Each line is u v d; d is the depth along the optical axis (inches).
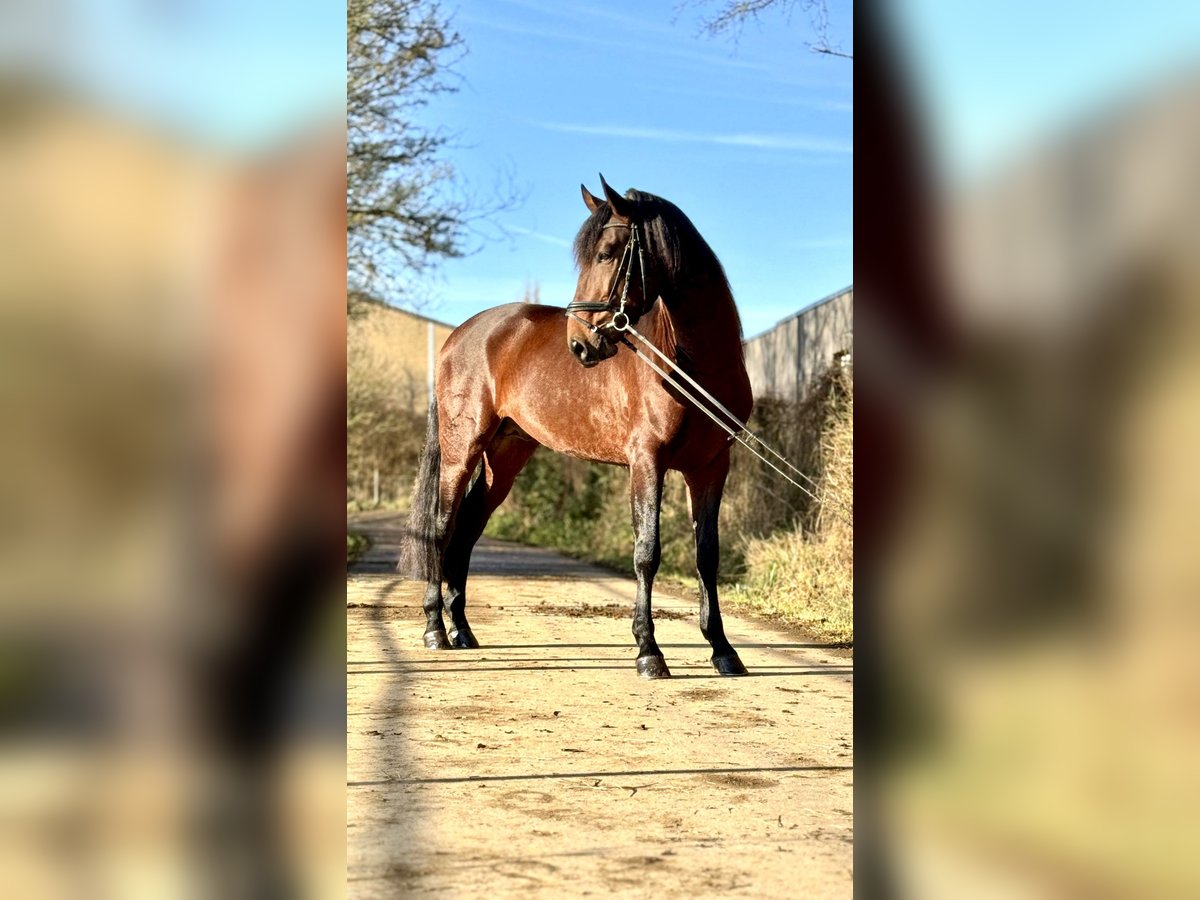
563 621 331.6
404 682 226.2
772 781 150.4
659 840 123.9
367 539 725.9
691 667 248.4
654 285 226.1
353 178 494.0
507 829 127.5
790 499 421.1
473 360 283.1
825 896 106.0
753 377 544.4
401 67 474.3
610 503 602.5
